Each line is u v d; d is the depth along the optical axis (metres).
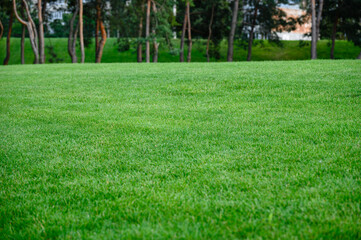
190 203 3.53
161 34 39.38
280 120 6.91
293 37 83.56
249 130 6.32
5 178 4.61
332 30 48.94
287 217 3.12
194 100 9.60
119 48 45.00
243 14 48.12
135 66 20.23
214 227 3.02
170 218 3.24
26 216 3.52
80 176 4.58
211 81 12.02
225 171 4.38
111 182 4.26
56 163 5.10
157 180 4.25
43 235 3.12
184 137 6.13
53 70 19.89
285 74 12.52
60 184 4.33
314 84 10.30
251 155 4.96
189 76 13.44
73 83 13.75
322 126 6.24
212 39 49.81
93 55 56.22
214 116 7.63
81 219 3.33
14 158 5.42
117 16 42.28
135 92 11.13
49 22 44.78
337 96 8.71
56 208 3.62
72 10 43.62
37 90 12.49
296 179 3.94
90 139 6.30
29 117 8.31
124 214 3.38
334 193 3.51
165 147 5.59
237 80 11.81
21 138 6.54
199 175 4.33
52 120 7.91
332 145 5.10
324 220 3.00
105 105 9.42
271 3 45.28
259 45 61.09
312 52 34.28
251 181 4.02
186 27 49.56
